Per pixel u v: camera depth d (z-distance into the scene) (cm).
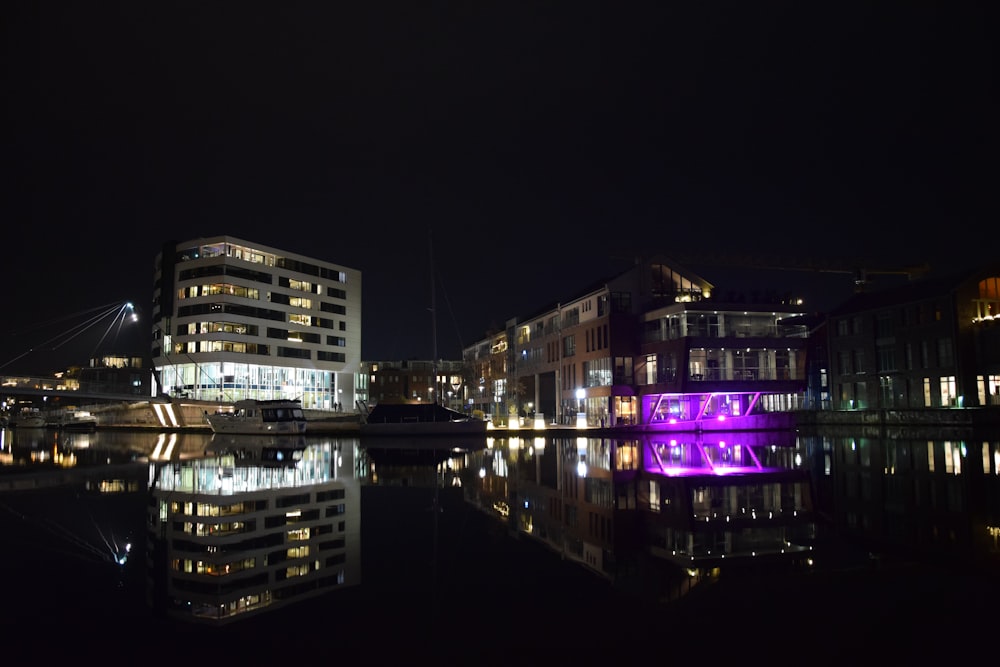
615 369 7125
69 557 1009
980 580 834
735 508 1452
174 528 1254
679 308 6544
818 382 7338
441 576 887
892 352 6669
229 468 2711
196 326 10156
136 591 826
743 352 6525
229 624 700
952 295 6097
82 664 594
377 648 630
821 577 861
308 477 2278
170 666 588
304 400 11344
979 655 598
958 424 5584
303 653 618
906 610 722
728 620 700
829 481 1953
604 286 7300
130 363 14875
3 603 778
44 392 8425
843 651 612
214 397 10050
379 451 3962
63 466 2877
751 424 6297
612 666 584
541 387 9194
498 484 2006
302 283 11412
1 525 1302
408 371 15350
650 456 3175
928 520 1270
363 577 884
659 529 1213
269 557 1002
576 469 2495
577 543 1095
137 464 2983
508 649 625
